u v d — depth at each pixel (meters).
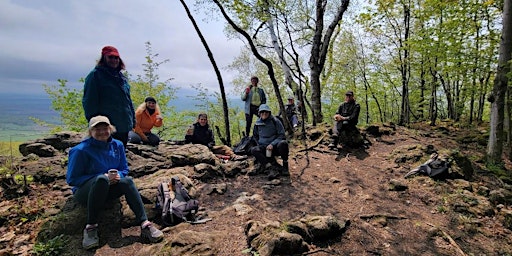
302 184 5.25
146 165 5.26
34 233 3.33
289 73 9.61
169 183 4.20
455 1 8.72
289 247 3.05
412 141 8.54
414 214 4.23
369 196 4.77
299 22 9.63
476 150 8.19
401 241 3.53
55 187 4.31
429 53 9.55
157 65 12.95
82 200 3.43
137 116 6.27
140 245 3.30
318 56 10.39
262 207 4.26
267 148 5.44
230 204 4.39
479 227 3.94
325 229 3.40
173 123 13.20
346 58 14.95
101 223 3.59
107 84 4.26
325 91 16.91
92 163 3.54
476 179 5.81
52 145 5.77
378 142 8.27
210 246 3.10
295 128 9.70
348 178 5.63
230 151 6.74
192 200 3.95
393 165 6.33
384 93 15.07
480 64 8.97
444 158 5.68
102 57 4.26
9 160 4.95
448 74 10.71
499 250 3.48
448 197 4.68
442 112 16.17
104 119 3.56
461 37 9.34
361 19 11.26
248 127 8.73
